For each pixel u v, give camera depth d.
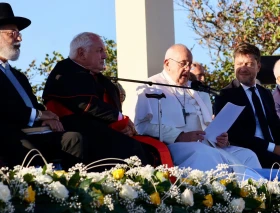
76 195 11.18
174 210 12.38
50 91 17.83
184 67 19.91
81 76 17.73
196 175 13.09
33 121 16.38
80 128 17.19
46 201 10.97
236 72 20.98
